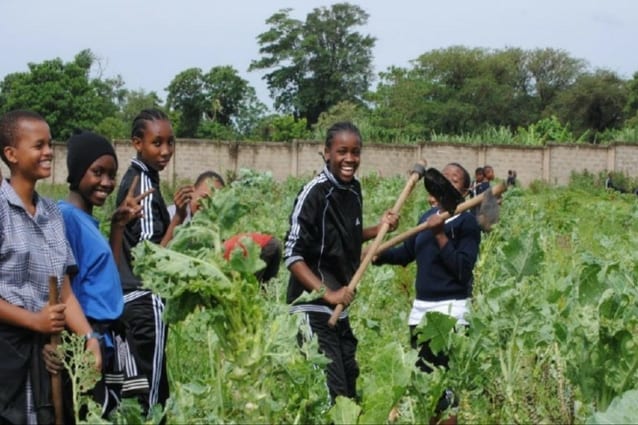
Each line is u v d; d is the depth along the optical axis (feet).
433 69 274.16
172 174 142.92
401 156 145.79
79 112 206.59
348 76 303.27
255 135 255.09
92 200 15.85
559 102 278.05
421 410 15.23
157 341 17.03
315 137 150.20
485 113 266.16
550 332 15.93
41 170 14.29
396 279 30.73
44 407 13.79
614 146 146.82
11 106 206.08
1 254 13.82
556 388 15.23
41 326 13.58
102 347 15.10
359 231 18.65
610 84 273.95
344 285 18.49
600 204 71.77
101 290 15.24
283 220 33.40
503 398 15.24
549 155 146.20
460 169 22.63
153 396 16.92
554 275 21.47
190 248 13.08
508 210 46.70
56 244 14.34
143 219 17.46
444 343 16.02
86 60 247.09
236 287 12.36
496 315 16.06
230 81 274.77
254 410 12.81
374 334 23.26
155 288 12.30
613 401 14.11
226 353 12.74
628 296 16.55
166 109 273.54
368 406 14.26
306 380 14.19
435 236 20.20
